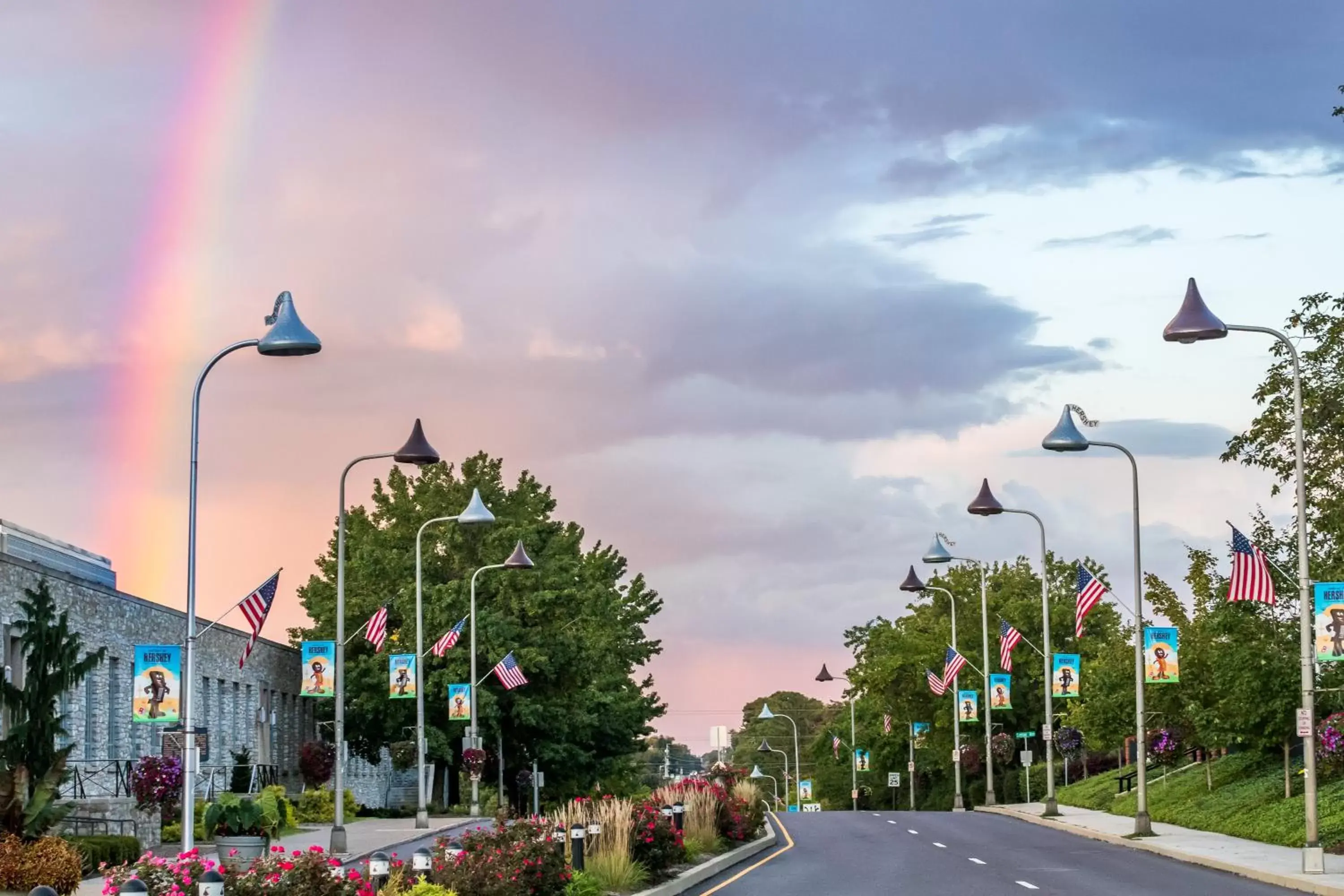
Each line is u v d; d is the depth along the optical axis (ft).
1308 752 97.19
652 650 315.78
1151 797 172.96
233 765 190.80
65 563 159.12
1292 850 113.70
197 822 138.82
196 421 99.14
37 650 92.12
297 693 230.89
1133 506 140.46
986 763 269.44
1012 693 293.43
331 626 244.83
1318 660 116.57
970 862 115.55
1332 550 130.93
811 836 155.02
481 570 208.13
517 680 203.21
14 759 90.17
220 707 188.03
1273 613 134.51
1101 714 176.35
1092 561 309.63
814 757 463.83
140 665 99.30
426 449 140.15
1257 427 131.95
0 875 82.48
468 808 231.71
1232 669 134.31
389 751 251.60
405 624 243.19
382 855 62.28
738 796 156.46
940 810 333.01
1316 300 131.23
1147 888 91.35
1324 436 130.72
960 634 300.40
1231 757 169.37
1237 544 114.52
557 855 80.74
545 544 256.32
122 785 141.79
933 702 301.63
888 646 315.78
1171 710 172.14
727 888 96.58
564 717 245.86
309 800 189.98
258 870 60.08
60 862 84.58
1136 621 139.44
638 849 98.27
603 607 281.33
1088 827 155.53
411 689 176.24
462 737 239.09
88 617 143.33
